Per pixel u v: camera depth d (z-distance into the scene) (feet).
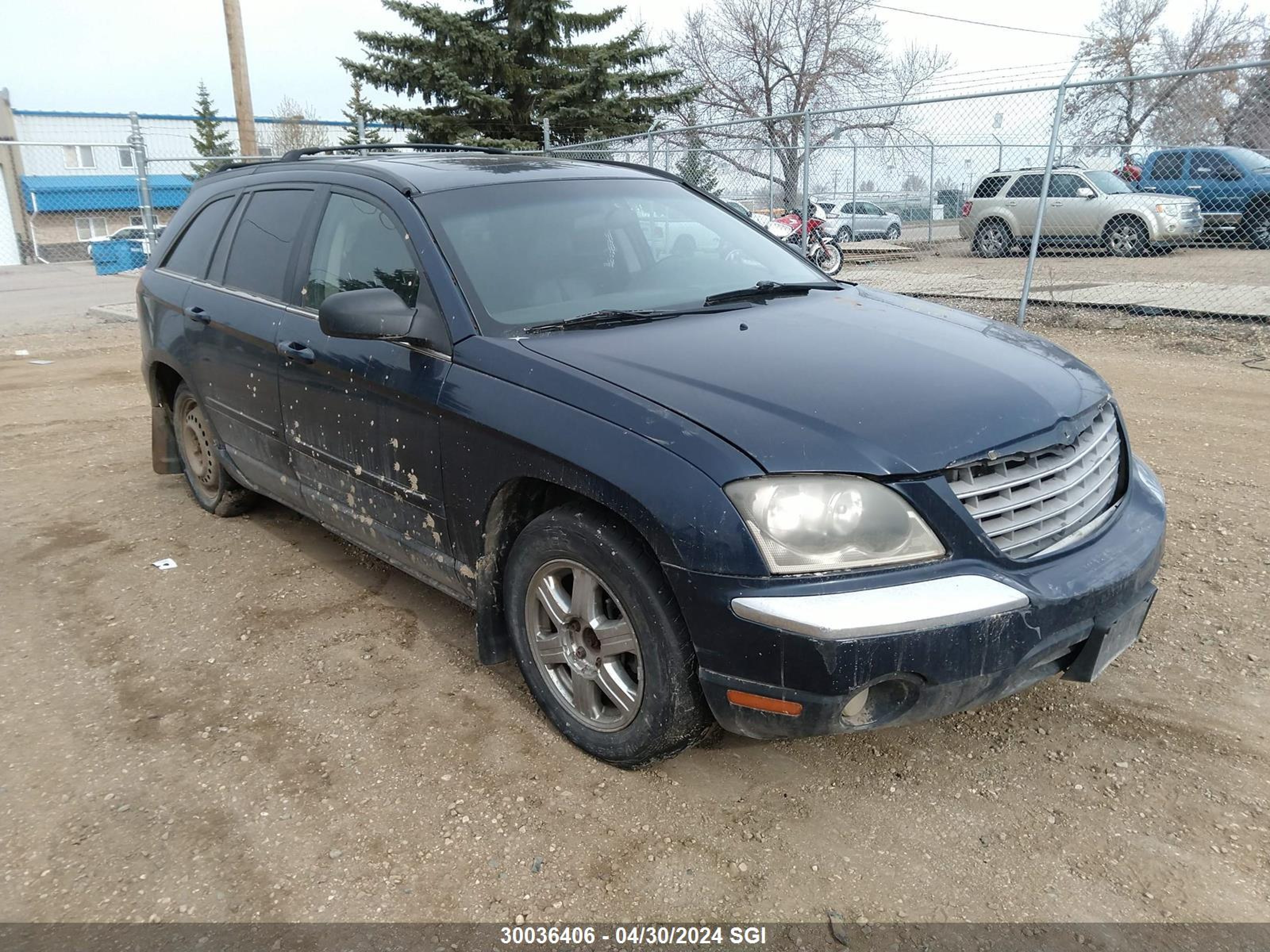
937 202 50.03
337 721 10.34
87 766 9.67
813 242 45.85
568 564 9.12
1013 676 7.89
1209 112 36.73
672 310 10.84
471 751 9.73
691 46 116.78
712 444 7.91
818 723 7.68
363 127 52.54
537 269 10.93
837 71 113.80
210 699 10.87
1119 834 8.29
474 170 12.34
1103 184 43.98
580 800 8.93
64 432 22.90
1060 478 8.61
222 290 14.43
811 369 8.95
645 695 8.60
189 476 17.01
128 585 13.97
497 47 82.02
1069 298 35.91
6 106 124.36
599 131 87.66
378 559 14.73
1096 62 119.85
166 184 138.21
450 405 9.79
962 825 8.48
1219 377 24.43
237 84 62.03
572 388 8.91
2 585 14.06
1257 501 15.62
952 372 9.06
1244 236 40.11
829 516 7.59
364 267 11.62
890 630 7.35
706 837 8.41
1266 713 9.89
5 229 124.77
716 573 7.70
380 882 7.98
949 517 7.75
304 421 12.44
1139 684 10.54
